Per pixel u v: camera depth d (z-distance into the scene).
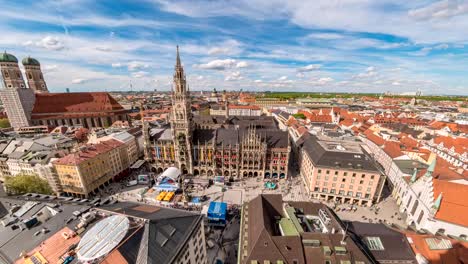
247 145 117.94
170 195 99.75
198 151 122.38
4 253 41.59
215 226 81.06
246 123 198.50
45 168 99.06
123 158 126.69
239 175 123.38
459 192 67.06
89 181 102.19
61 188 102.44
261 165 121.12
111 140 125.38
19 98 190.62
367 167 91.81
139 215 49.12
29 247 42.62
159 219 47.78
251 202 68.75
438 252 50.12
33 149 115.94
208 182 112.44
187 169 125.38
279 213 65.06
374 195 95.62
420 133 165.62
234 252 69.56
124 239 41.81
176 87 113.19
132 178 123.56
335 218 61.00
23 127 184.12
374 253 50.81
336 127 177.50
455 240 52.44
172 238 45.62
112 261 37.84
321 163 95.75
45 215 51.00
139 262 39.09
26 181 86.69
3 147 120.38
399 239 53.34
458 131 170.75
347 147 108.75
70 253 39.91
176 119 117.25
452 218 65.06
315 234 52.91
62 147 124.75
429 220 68.25
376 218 87.25
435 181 71.81
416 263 49.22
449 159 124.56
